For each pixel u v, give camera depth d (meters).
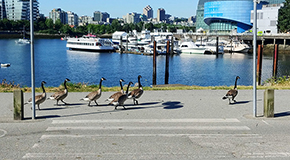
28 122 11.80
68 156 8.39
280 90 19.78
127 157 8.34
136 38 123.25
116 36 129.00
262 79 44.53
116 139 9.84
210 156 8.45
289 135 10.30
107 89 20.27
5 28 196.00
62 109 14.16
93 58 81.12
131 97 14.44
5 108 14.14
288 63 65.62
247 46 99.44
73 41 108.31
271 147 9.16
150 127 11.20
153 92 19.02
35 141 9.60
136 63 70.19
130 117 12.66
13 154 8.52
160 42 101.88
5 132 10.50
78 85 21.98
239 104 15.39
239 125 11.49
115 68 61.34
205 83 44.31
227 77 49.75
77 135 10.23
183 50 96.94
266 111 12.57
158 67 62.81
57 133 10.44
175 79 47.94
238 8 133.88
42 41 166.25
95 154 8.55
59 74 52.59
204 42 110.25
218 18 139.75
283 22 101.19
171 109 14.15
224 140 9.79
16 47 114.69
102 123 11.73
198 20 168.00
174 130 10.84
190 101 16.09
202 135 10.29
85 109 14.16
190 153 8.66
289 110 13.91
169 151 8.80
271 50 99.56
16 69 57.34
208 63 69.25
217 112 13.57
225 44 107.81
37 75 51.06
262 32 113.44
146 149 8.95
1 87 21.61
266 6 123.75
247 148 9.08
